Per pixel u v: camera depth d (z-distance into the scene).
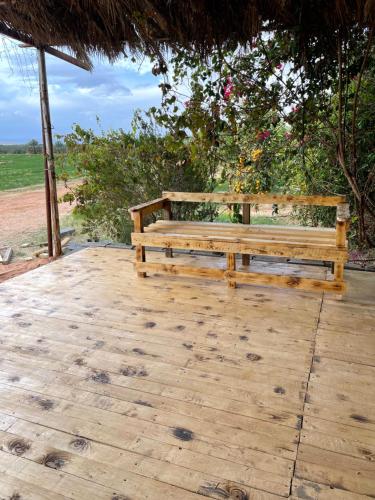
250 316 2.62
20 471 1.42
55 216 4.29
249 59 3.70
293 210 4.76
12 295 3.06
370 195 4.02
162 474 1.39
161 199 3.61
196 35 3.21
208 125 3.90
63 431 1.61
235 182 4.50
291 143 4.11
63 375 2.00
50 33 3.32
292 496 1.29
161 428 1.61
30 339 2.38
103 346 2.28
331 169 4.14
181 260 3.69
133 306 2.82
